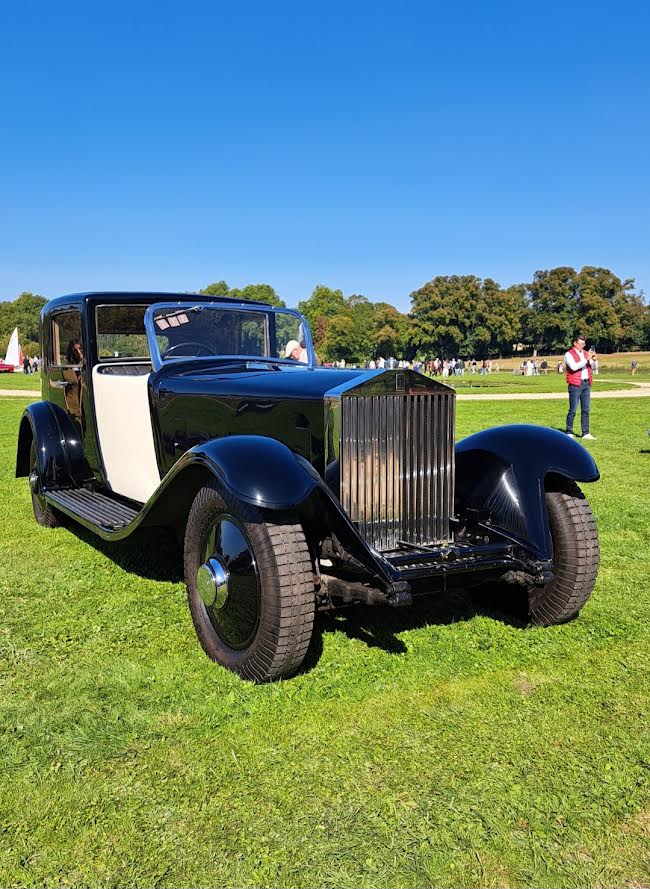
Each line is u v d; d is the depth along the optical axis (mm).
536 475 3797
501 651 3604
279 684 3191
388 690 3168
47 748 2697
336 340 122750
